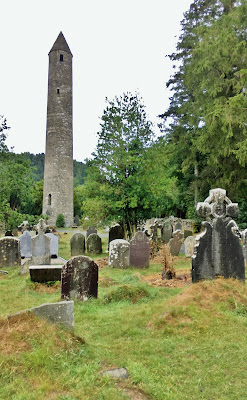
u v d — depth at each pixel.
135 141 16.55
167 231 18.16
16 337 4.20
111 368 4.14
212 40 18.81
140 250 12.04
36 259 12.63
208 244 7.91
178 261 13.20
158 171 17.25
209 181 21.38
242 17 17.91
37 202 50.19
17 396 3.27
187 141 24.45
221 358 4.51
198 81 21.39
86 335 5.39
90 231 23.77
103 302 7.36
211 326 5.57
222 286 6.98
